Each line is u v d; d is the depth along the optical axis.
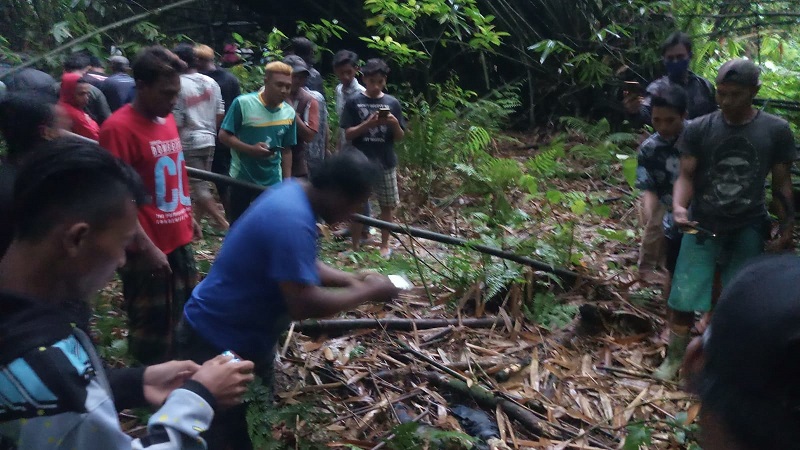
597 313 4.03
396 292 2.58
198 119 5.42
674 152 3.98
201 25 11.53
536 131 9.77
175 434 1.53
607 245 5.40
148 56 2.87
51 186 1.35
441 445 3.03
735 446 0.93
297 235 2.31
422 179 6.70
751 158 3.42
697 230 3.54
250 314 2.42
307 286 2.33
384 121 5.30
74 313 1.41
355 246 5.40
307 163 5.90
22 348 1.27
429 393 3.41
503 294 4.39
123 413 2.99
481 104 9.08
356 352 3.73
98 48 7.66
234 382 1.64
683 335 3.67
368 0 8.22
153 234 3.02
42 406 1.26
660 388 3.57
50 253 1.37
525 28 9.85
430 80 10.26
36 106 2.38
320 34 10.59
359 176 2.37
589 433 3.23
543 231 5.43
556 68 9.73
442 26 10.01
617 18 9.25
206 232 5.59
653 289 4.48
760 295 0.91
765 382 0.89
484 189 6.07
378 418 3.22
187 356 2.48
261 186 4.42
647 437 2.90
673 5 7.59
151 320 2.97
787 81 7.59
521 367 3.67
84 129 4.23
